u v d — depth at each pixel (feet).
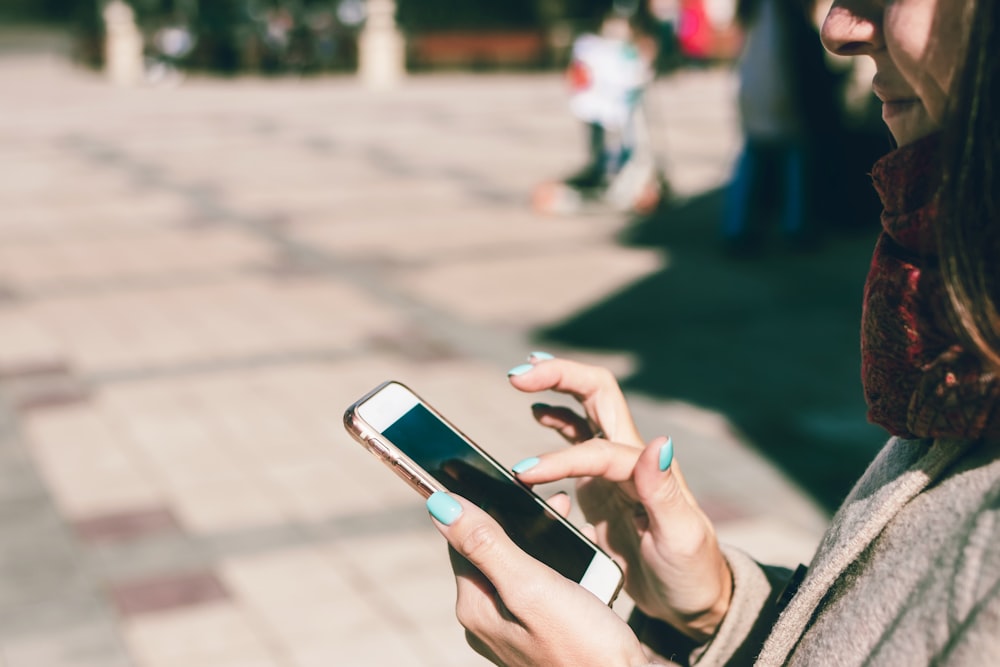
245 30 79.61
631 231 29.58
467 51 79.05
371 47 75.00
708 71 76.33
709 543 3.57
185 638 11.05
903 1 2.27
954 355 2.31
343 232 29.48
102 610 11.55
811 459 15.25
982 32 2.11
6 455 15.35
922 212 2.33
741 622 3.58
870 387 2.52
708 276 25.00
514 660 2.87
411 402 3.39
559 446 15.65
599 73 31.32
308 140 46.37
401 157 41.78
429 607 11.58
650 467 3.39
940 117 2.31
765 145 26.09
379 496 14.05
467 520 2.76
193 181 36.88
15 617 11.43
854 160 28.12
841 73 27.35
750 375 18.67
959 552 2.15
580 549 3.35
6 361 19.36
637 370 18.94
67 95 65.98
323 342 20.29
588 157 41.19
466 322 21.61
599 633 2.73
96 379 18.39
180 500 13.98
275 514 13.61
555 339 20.63
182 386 17.99
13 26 134.00
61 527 13.32
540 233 29.37
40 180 37.19
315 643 10.96
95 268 25.89
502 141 45.78
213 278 24.89
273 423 16.43
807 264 25.94
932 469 2.38
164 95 66.03
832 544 2.69
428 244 28.12
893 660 2.20
